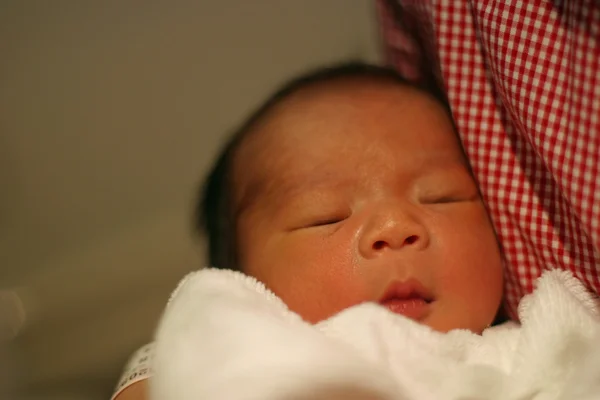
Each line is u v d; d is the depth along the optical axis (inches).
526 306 23.7
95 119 38.8
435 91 31.2
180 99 39.1
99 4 37.1
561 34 23.3
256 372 19.2
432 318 24.8
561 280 24.1
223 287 23.7
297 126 27.5
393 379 20.1
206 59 38.8
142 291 40.7
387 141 26.5
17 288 40.3
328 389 18.9
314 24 39.2
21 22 36.8
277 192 27.0
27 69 37.4
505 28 24.2
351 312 22.3
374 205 25.6
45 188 39.6
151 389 21.4
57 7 36.8
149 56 38.2
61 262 40.6
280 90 31.3
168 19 38.0
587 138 21.2
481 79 27.0
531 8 23.9
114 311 40.8
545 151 23.1
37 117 38.2
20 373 39.9
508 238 26.8
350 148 26.4
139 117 39.1
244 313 21.4
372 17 39.4
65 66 37.7
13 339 40.0
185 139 39.6
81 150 39.2
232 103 39.4
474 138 27.0
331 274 25.0
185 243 40.4
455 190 26.7
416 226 24.9
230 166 29.7
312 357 19.5
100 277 40.6
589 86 20.9
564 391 21.0
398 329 22.1
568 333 22.2
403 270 24.5
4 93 37.5
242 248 28.1
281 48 39.3
